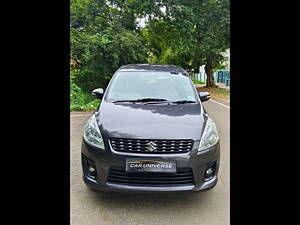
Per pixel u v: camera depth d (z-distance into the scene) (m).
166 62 18.81
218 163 3.16
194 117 3.30
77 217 2.84
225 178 3.88
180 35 14.16
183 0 14.57
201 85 27.20
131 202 3.17
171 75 4.26
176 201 3.23
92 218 2.83
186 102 3.79
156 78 4.17
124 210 3.00
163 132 2.94
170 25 14.08
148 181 2.88
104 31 11.40
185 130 3.01
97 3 12.11
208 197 3.33
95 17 12.15
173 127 3.03
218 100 14.14
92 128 3.13
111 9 12.67
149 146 2.86
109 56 10.88
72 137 5.96
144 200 3.23
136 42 11.42
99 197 3.25
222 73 27.81
